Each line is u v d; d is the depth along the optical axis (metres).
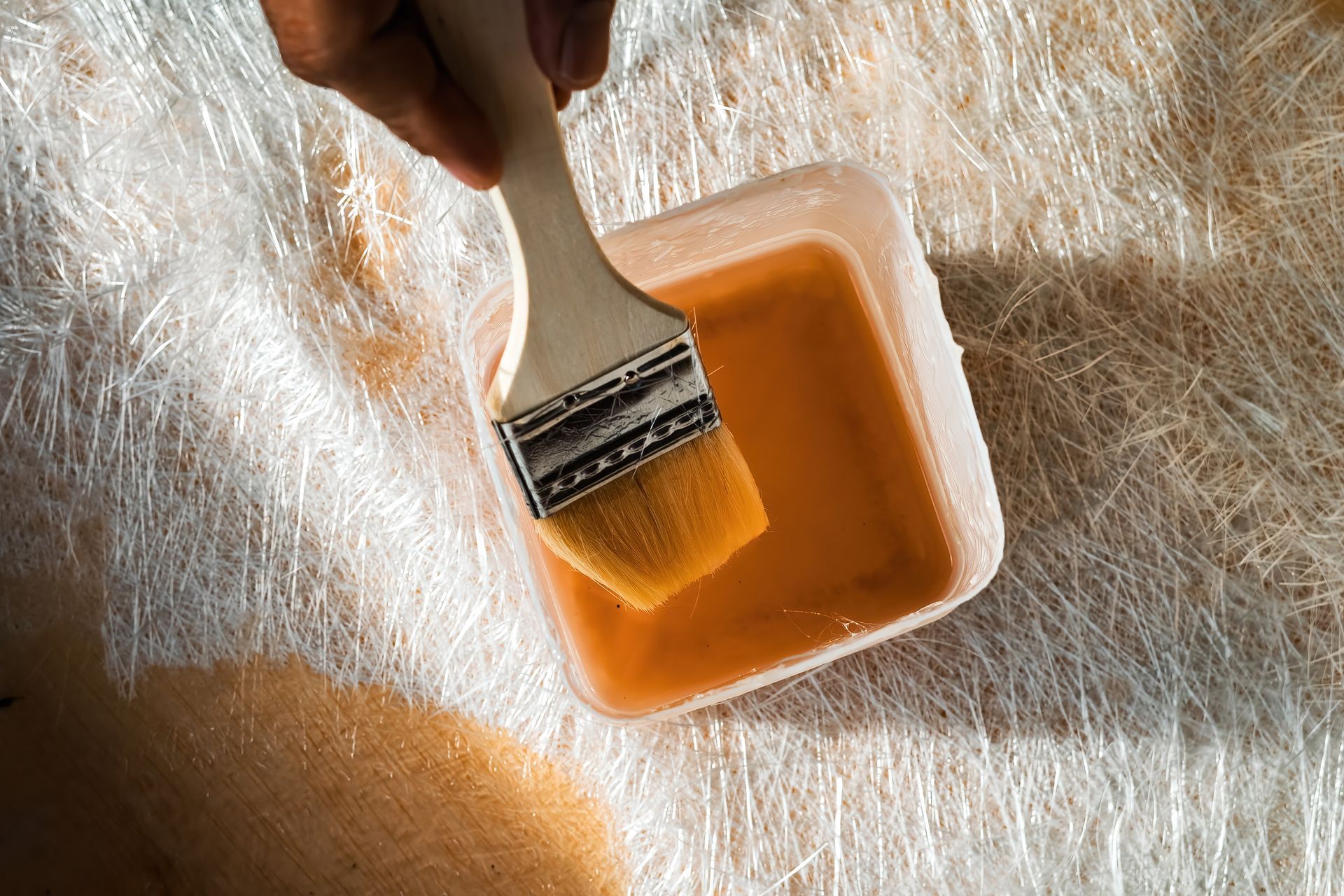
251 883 0.65
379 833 0.65
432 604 0.65
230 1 0.65
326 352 0.65
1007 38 0.65
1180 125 0.65
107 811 0.65
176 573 0.66
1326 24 0.65
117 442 0.66
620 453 0.56
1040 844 0.64
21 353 0.66
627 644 0.63
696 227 0.60
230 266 0.66
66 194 0.66
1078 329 0.65
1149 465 0.65
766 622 0.63
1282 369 0.65
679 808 0.64
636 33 0.65
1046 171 0.65
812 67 0.66
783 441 0.64
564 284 0.54
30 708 0.66
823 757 0.64
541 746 0.65
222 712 0.65
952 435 0.60
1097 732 0.64
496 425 0.54
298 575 0.65
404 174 0.65
